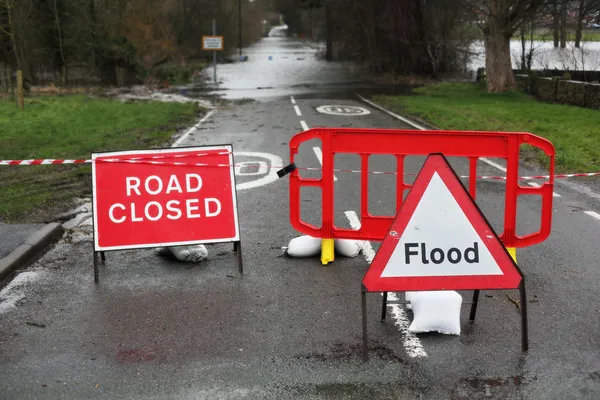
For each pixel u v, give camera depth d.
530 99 26.77
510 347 4.97
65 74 36.50
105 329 5.35
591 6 28.95
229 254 7.25
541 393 4.32
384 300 5.37
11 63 33.91
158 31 49.50
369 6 45.00
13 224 8.05
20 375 4.61
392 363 4.72
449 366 4.67
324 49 69.25
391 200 9.55
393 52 43.28
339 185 10.54
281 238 7.79
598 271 6.64
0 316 5.61
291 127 17.98
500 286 4.89
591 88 22.92
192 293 6.11
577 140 14.88
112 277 6.55
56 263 6.97
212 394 4.34
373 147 6.67
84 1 37.62
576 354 4.86
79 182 10.77
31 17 35.44
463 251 4.89
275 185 10.58
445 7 40.84
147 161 6.73
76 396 4.33
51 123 18.56
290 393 4.33
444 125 18.14
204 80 39.72
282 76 42.22
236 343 5.07
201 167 6.79
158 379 4.54
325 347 4.99
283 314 5.61
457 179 4.87
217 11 59.75
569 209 9.09
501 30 28.23
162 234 6.70
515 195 6.59
